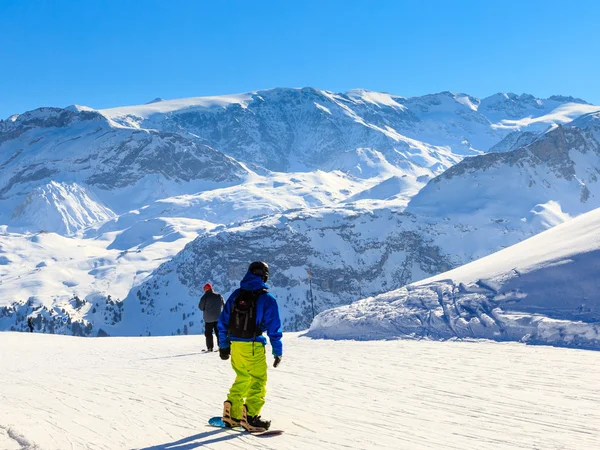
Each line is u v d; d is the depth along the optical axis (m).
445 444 5.42
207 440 5.66
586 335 12.45
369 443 5.46
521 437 5.70
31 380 11.82
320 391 8.69
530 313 14.16
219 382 9.97
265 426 5.97
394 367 10.90
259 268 6.27
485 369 10.22
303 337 18.33
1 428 6.25
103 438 5.81
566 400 7.55
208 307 16.67
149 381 10.45
